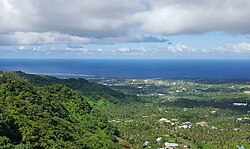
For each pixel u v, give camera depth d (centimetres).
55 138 10175
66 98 17562
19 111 10819
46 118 11338
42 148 9238
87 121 16425
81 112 16950
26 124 9888
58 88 18225
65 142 10262
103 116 17600
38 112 11662
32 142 9200
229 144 19088
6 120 9175
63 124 12212
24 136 9262
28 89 13850
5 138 8512
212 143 19400
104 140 13825
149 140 18712
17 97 12350
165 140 19375
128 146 16612
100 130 16400
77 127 13575
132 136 18688
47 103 13900
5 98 11844
